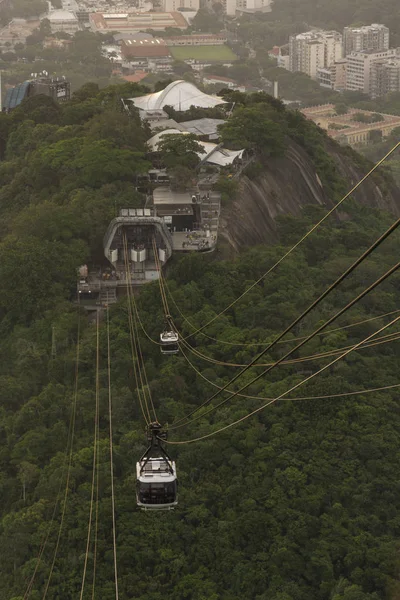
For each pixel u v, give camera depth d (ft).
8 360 570.87
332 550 420.36
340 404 500.74
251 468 465.06
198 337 559.38
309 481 458.09
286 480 455.63
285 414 498.69
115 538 428.56
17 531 435.12
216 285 607.37
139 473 299.38
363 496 447.83
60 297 604.49
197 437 481.87
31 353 556.51
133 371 533.96
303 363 539.29
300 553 421.59
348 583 405.39
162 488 295.48
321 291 636.89
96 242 645.92
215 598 400.67
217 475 465.47
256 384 520.83
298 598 399.24
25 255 615.16
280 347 552.00
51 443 488.44
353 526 434.71
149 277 627.46
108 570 416.05
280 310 584.81
